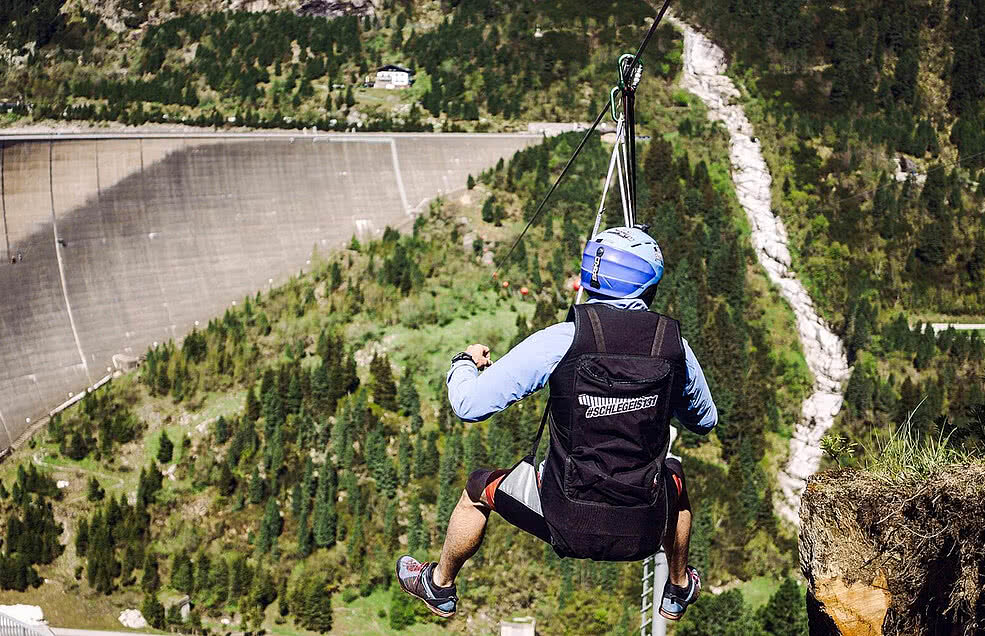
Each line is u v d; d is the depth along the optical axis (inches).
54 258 5561.0
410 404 4753.9
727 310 5807.1
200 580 3909.9
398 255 5733.3
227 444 4741.6
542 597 3570.4
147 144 5979.3
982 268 6510.8
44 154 5684.1
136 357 5487.2
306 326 5452.8
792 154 7258.9
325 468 4328.3
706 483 4333.2
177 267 5846.5
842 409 5344.5
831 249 6599.4
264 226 6117.1
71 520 4362.7
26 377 5211.6
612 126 7204.7
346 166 6402.6
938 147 7514.8
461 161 6678.2
